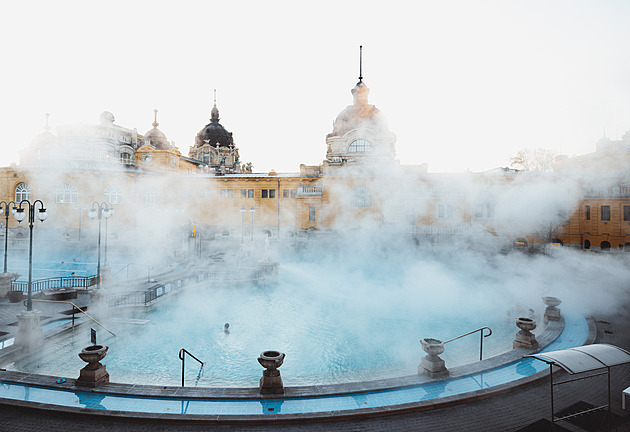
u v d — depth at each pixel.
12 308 19.08
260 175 56.19
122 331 17.86
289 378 13.57
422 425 9.58
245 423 9.48
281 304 23.81
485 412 10.20
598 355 8.67
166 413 9.79
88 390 10.93
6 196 45.97
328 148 55.69
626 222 42.06
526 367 12.88
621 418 9.76
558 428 9.37
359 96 56.41
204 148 73.31
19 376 11.62
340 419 9.77
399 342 17.41
